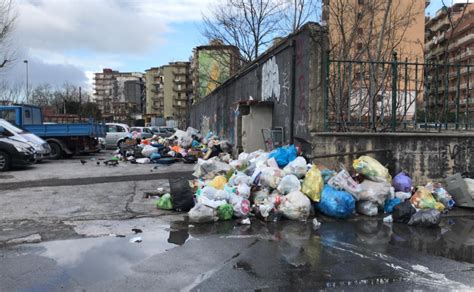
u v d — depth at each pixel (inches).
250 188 275.3
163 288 147.6
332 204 252.2
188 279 155.8
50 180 403.5
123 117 3491.6
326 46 327.0
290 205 249.0
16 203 291.0
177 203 268.1
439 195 281.3
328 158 308.8
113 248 193.2
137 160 587.8
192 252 187.8
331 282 153.1
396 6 487.8
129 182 388.2
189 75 4562.0
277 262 174.7
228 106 721.6
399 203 258.7
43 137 681.6
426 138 314.5
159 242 203.0
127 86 4146.2
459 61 435.5
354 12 442.0
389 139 311.3
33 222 239.1
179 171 478.0
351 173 306.5
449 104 386.6
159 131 1504.7
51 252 187.2
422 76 394.9
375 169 278.4
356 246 199.0
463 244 204.4
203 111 1144.8
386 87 371.9
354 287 148.7
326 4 477.7
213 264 172.1
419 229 233.3
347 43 418.3
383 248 196.4
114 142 953.5
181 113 3681.1
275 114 431.2
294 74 367.2
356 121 350.3
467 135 318.7
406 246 199.9
